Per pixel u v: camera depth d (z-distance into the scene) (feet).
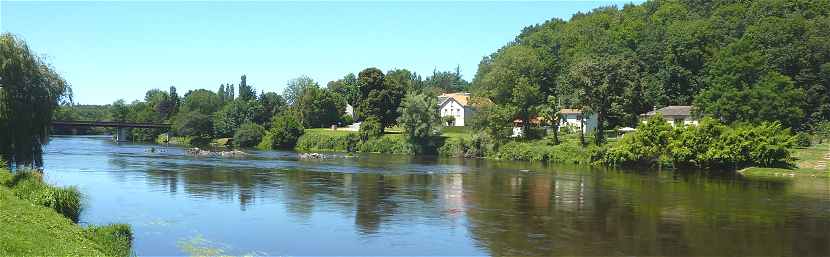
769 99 341.62
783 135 284.61
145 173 223.10
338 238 113.50
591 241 113.91
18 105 163.22
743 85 363.56
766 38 418.92
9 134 163.53
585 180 224.94
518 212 145.18
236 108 547.08
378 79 456.45
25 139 167.22
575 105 344.90
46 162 267.18
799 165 277.85
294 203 153.07
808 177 249.14
